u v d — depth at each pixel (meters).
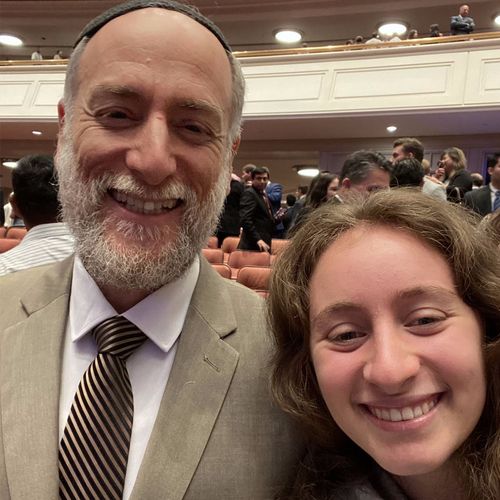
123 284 0.86
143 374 0.88
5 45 12.21
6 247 3.88
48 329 0.92
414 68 6.99
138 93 0.82
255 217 4.41
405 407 0.73
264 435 0.88
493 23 9.40
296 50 7.55
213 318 0.94
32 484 0.77
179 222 0.88
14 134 9.68
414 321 0.74
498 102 6.46
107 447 0.81
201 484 0.82
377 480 0.84
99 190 0.86
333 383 0.77
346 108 7.20
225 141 0.93
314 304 0.82
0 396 0.86
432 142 8.02
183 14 0.88
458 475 0.80
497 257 0.81
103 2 10.50
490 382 0.78
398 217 0.79
